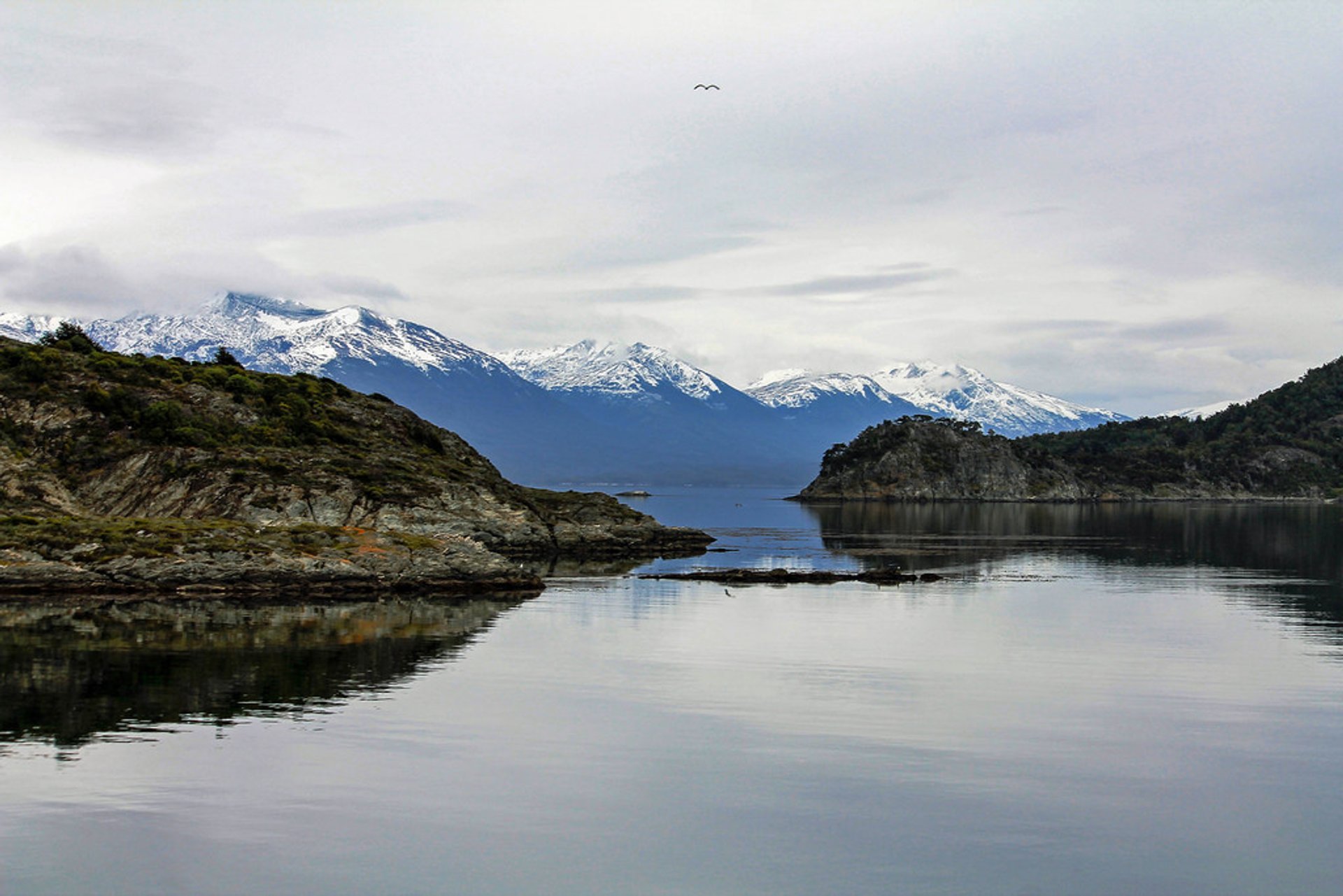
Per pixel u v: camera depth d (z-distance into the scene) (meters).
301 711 48.06
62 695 50.72
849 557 144.25
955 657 62.66
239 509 118.50
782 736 44.53
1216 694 53.12
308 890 30.34
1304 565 130.50
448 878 31.12
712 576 108.00
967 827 35.06
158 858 32.09
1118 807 36.88
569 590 96.62
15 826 34.12
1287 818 36.12
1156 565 130.25
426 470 141.75
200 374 146.50
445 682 54.41
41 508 113.50
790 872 31.77
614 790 37.94
